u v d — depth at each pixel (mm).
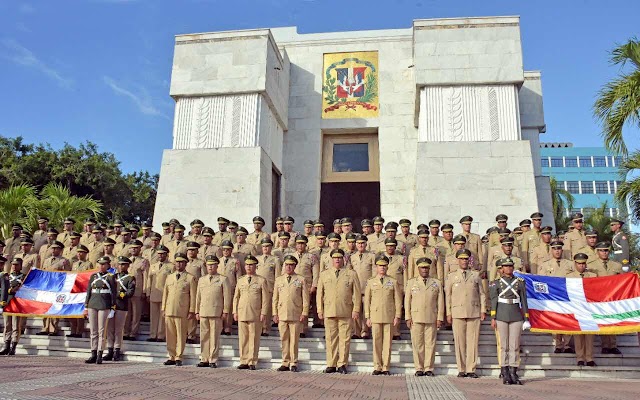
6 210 18031
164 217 18453
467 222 13391
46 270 12688
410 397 7383
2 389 6934
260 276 11023
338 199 21812
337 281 10508
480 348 11406
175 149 19078
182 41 19984
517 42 18672
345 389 8008
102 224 16031
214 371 9883
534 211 17141
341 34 23188
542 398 7414
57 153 36094
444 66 18719
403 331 12328
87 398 6562
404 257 12430
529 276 10859
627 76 14180
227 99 19328
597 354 10859
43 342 12359
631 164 15070
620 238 13438
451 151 17891
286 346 10523
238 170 18500
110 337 11344
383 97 22109
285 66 22312
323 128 22188
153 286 12320
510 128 18016
